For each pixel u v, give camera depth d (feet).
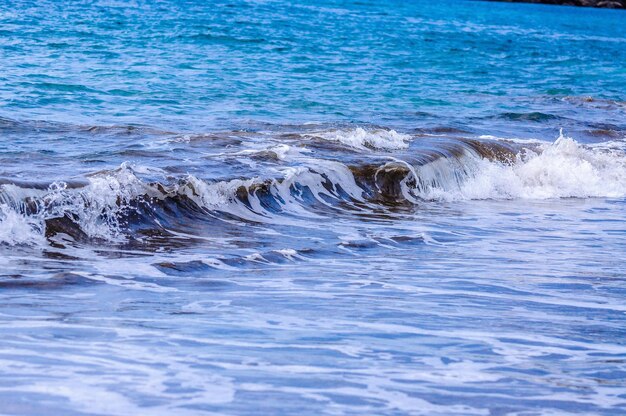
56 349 23.53
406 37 214.07
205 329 26.55
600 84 152.97
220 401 20.20
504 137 81.76
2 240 38.04
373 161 61.31
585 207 61.31
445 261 40.63
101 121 78.64
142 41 157.69
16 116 78.48
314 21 237.86
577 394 22.21
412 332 27.48
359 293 33.01
